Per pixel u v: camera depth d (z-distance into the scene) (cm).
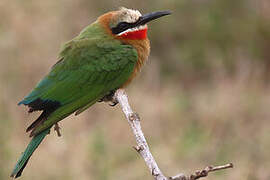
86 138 1375
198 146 1323
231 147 1316
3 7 1762
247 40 1742
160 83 1653
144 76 1656
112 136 1406
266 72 1684
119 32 975
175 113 1473
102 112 1479
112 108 1484
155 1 1759
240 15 1767
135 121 789
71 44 967
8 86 1550
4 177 1234
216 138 1348
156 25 1752
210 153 1303
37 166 1295
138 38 979
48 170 1279
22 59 1628
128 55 965
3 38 1648
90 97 946
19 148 1348
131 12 973
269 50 1722
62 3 1819
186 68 1709
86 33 986
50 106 912
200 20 1744
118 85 970
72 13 1805
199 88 1647
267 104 1503
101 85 955
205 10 1758
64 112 916
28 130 866
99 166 1265
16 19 1736
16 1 1783
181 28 1758
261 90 1595
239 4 1770
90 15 1803
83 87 941
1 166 1240
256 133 1362
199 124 1419
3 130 1316
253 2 1778
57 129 891
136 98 1549
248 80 1589
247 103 1465
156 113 1484
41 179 1265
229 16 1769
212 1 1769
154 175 714
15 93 1542
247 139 1334
